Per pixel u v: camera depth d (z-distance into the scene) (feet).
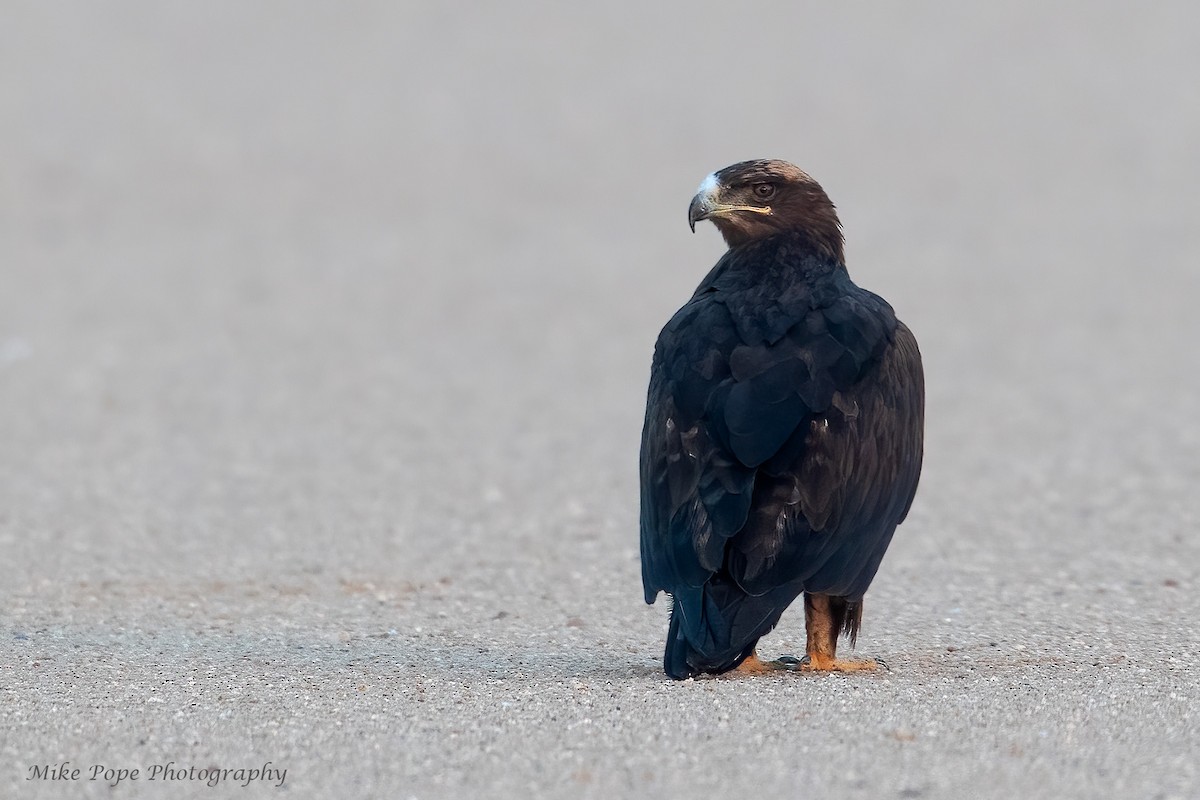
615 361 84.74
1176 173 150.71
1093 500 51.34
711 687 26.68
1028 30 209.36
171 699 26.58
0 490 53.98
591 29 214.90
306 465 58.65
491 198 146.30
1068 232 127.44
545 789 21.74
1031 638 32.32
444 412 70.69
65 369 81.61
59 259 119.14
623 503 51.06
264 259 120.26
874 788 21.49
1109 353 85.25
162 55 200.23
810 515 26.84
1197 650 30.83
